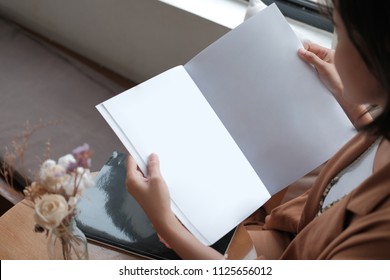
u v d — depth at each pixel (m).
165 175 0.90
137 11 1.62
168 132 0.92
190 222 0.89
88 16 1.75
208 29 1.50
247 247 0.98
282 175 1.00
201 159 0.93
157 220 0.86
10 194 1.35
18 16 1.96
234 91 0.99
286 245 1.08
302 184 1.19
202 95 0.97
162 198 0.86
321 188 0.93
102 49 1.80
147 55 1.70
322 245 0.80
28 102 1.62
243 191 0.94
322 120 0.99
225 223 0.90
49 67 1.74
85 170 0.77
